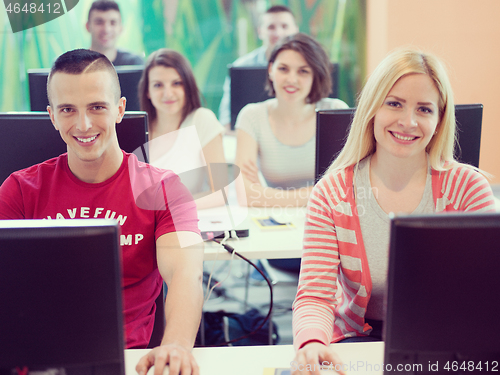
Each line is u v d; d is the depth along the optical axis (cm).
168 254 123
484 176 129
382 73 119
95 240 64
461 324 68
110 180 128
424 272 67
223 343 196
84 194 127
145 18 461
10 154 151
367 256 124
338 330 130
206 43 471
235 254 163
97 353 69
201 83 477
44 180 129
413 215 66
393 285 68
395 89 116
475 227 65
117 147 128
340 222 124
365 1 458
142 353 103
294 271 213
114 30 350
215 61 474
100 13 344
